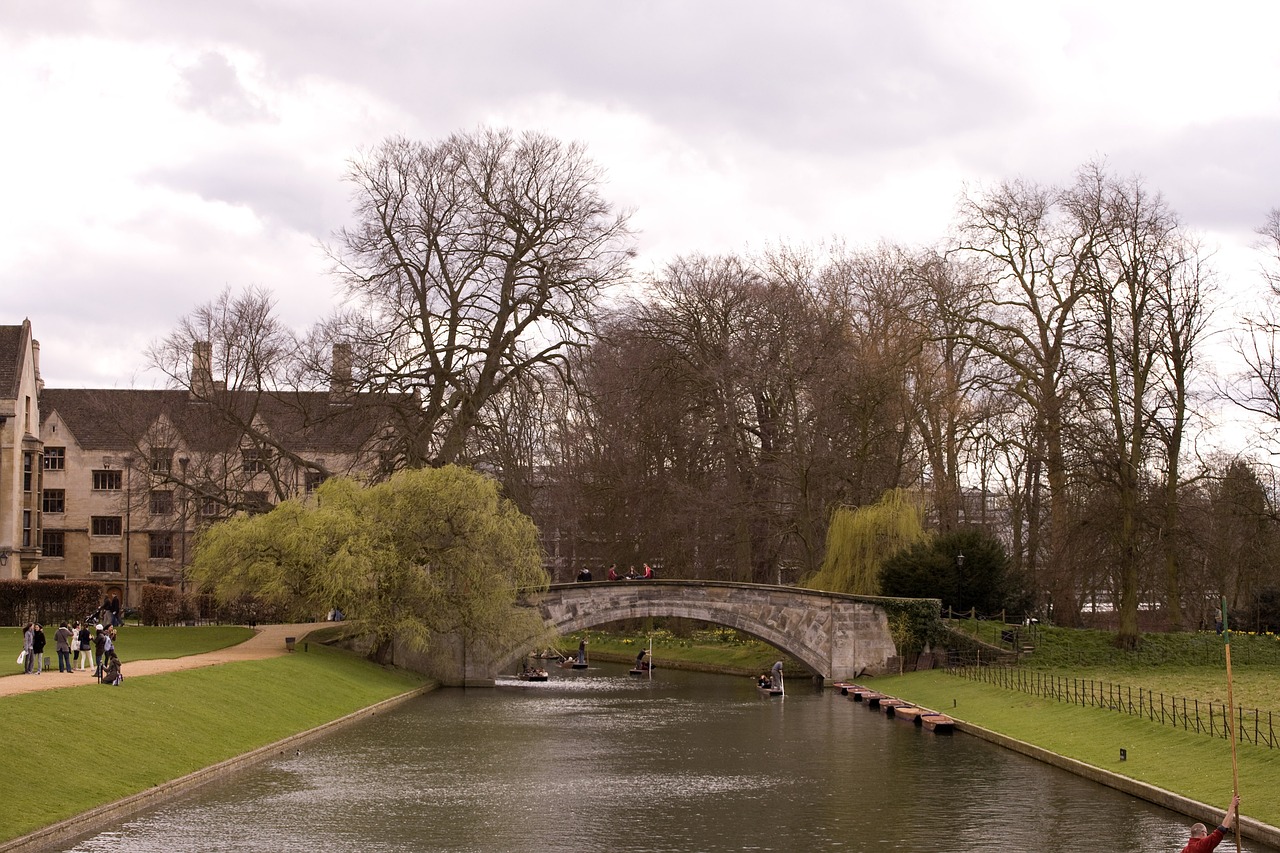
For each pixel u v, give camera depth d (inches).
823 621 2792.8
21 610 3129.9
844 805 1409.9
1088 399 2608.3
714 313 3179.1
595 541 3486.7
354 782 1523.1
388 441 2736.2
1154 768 1476.4
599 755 1770.4
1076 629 2790.4
